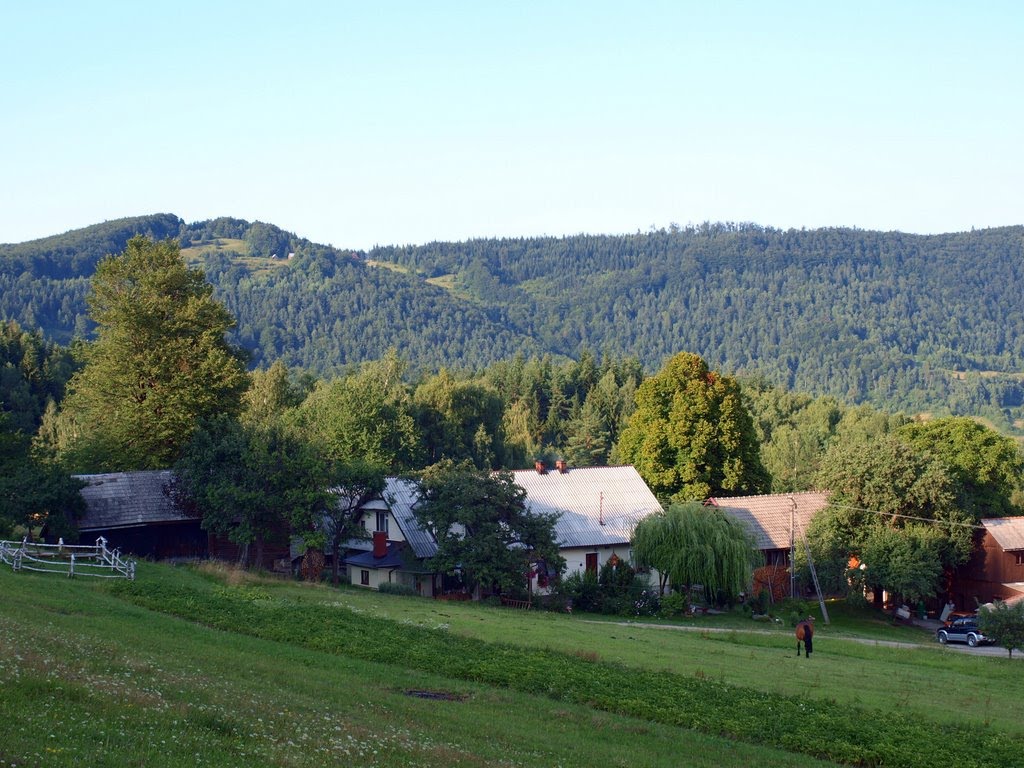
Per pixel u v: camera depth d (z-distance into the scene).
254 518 60.12
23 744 15.58
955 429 86.75
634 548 67.06
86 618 32.78
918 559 68.69
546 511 72.00
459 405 126.88
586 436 157.12
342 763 18.64
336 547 62.81
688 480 85.00
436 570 60.38
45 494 55.69
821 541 72.50
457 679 32.47
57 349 144.75
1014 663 50.03
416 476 63.34
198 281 75.06
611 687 32.62
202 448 61.69
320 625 38.38
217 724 19.55
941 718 32.97
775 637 53.03
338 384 110.44
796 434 151.25
